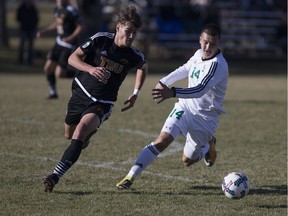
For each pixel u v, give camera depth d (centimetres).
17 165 3159
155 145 2728
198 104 2789
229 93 7269
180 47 12356
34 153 3475
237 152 3688
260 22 12838
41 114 5003
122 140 3981
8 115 4906
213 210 2431
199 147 2892
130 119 4900
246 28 12838
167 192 2709
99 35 2706
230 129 4556
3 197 2530
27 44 11712
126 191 2694
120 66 2705
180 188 2794
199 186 2842
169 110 5494
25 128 4303
